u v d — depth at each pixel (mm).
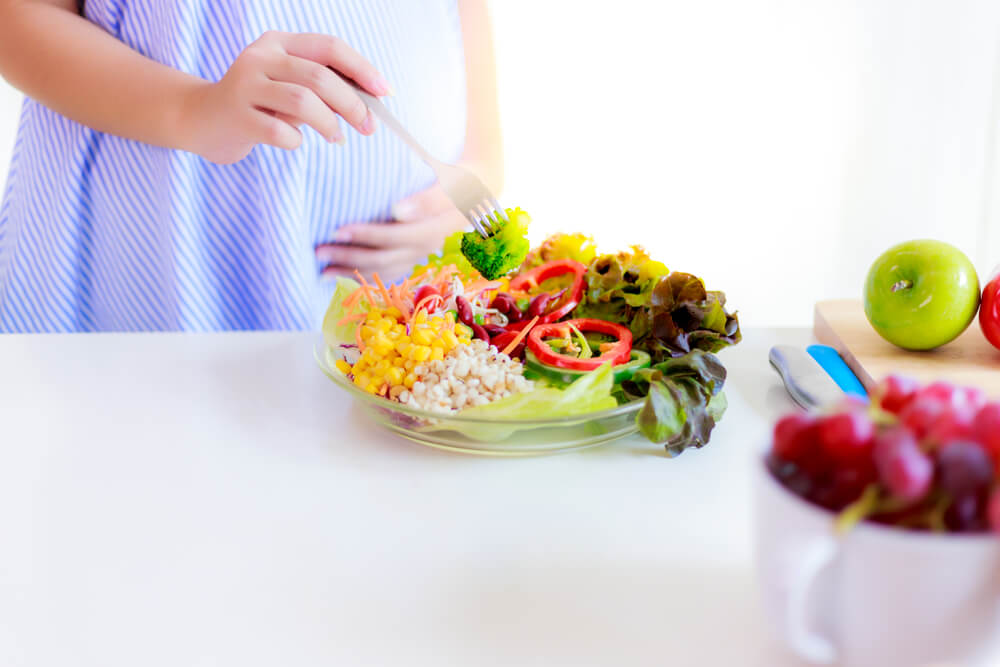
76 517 482
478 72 1210
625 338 623
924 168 2100
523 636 381
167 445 580
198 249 998
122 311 1040
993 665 295
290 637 380
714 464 555
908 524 286
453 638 380
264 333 826
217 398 663
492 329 646
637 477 537
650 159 2145
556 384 580
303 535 468
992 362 686
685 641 377
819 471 309
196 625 388
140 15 990
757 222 2180
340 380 583
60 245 1018
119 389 679
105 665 360
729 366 736
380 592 415
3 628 381
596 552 450
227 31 979
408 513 493
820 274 2211
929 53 1996
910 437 283
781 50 2029
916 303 678
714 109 2092
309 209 1031
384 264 1093
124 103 927
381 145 1039
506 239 716
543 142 2141
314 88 834
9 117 1768
